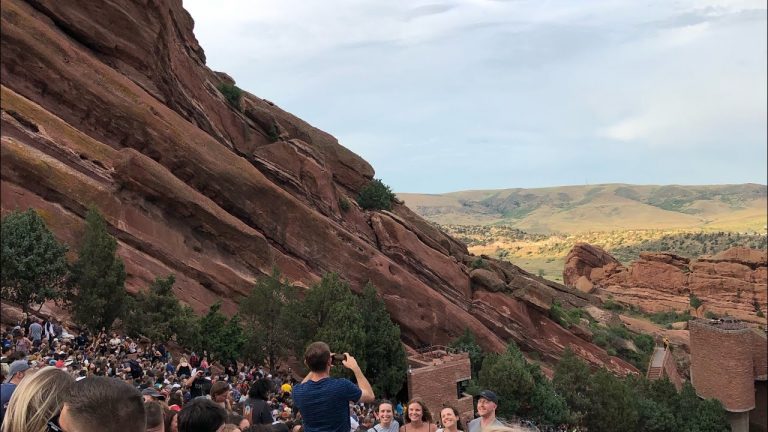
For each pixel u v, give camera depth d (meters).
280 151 72.94
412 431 11.70
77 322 39.31
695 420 74.00
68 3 55.06
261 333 49.38
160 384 25.89
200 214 54.53
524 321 84.94
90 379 5.40
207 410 7.88
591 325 102.44
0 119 44.47
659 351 104.00
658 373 91.69
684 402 75.31
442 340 72.94
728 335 79.88
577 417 63.19
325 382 9.09
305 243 65.38
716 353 80.81
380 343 55.06
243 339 47.50
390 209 87.56
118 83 54.59
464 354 59.09
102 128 53.03
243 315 53.47
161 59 61.41
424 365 59.66
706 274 135.12
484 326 78.12
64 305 40.28
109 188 49.19
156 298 43.28
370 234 80.56
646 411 70.00
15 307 38.31
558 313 90.88
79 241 45.16
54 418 5.36
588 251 154.75
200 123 67.00
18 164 43.78
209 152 59.69
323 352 9.31
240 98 75.44
